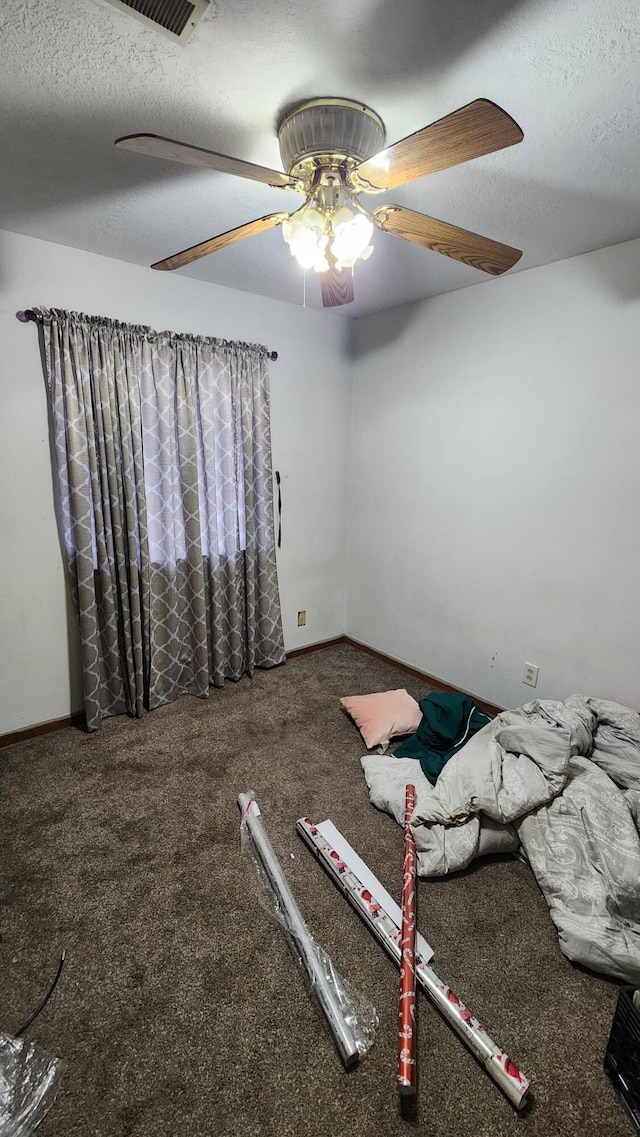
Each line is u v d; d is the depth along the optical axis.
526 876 1.68
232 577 2.85
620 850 1.53
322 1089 1.11
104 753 2.29
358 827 1.87
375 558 3.33
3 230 1.96
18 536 2.23
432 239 1.38
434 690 2.95
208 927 1.47
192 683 2.83
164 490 2.53
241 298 2.68
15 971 1.34
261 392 2.81
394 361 2.98
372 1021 1.24
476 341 2.52
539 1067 1.16
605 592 2.19
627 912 1.45
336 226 1.26
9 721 2.34
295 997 1.29
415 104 1.19
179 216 1.80
